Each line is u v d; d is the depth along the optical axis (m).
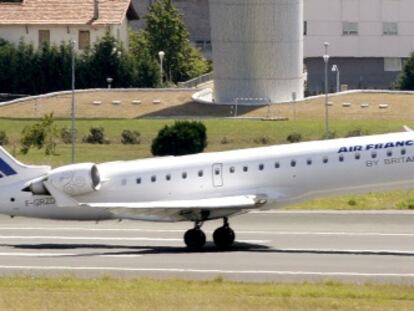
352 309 117.62
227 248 166.00
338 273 143.12
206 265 150.25
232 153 168.00
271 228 185.50
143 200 169.75
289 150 165.25
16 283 135.38
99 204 165.38
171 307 118.00
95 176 170.25
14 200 172.38
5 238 180.38
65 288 131.75
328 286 131.75
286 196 165.00
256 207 165.62
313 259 154.12
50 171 172.12
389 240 171.00
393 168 161.50
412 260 152.75
